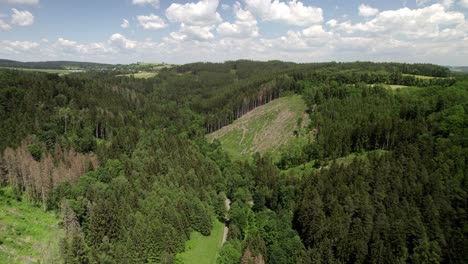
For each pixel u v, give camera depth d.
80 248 82.19
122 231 93.69
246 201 143.88
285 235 107.81
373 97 197.25
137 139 186.25
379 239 90.94
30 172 118.19
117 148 163.00
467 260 82.44
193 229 118.44
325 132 181.75
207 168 162.75
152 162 141.75
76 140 168.38
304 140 196.38
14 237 94.19
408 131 149.00
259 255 96.19
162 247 95.19
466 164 112.62
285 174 163.12
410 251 90.00
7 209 108.31
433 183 104.31
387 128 157.75
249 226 125.50
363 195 109.50
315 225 105.69
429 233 91.56
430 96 183.12
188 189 129.00
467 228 89.19
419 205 100.44
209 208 129.38
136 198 109.12
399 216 96.69
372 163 130.38
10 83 192.75
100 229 92.88
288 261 100.69
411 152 126.19
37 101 186.00
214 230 124.56
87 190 113.50
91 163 137.25
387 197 104.38
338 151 167.88
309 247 102.31
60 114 182.38
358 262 89.56
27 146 145.12
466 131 130.12
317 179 133.12
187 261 101.81
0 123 158.38
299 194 132.88
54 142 159.88
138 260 88.50
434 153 125.69
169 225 101.12
